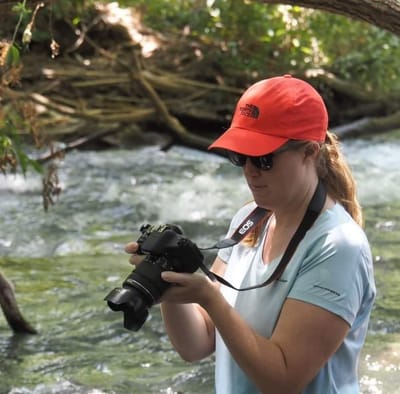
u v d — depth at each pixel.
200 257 2.73
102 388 4.94
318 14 14.02
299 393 2.78
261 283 2.85
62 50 13.66
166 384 5.00
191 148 12.44
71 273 6.91
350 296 2.73
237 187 10.10
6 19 7.82
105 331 5.77
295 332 2.71
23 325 5.71
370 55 14.16
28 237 7.96
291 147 2.73
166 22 14.66
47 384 4.99
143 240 2.74
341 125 14.02
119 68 13.50
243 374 2.92
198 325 3.10
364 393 4.81
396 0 4.88
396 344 5.48
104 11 13.91
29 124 6.97
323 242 2.76
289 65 14.03
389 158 11.80
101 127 12.55
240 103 2.81
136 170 10.93
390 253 7.38
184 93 13.91
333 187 2.90
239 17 13.91
